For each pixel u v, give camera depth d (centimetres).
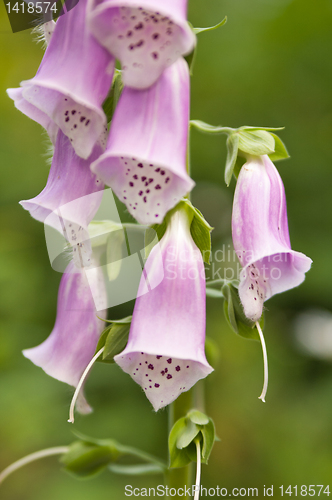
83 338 32
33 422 62
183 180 28
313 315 68
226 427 68
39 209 30
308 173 73
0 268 69
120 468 35
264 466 65
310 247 70
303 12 72
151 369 30
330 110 75
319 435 64
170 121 28
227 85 76
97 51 28
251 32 75
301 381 69
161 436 64
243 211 31
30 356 33
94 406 65
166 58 27
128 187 28
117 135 28
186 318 29
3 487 62
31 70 77
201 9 76
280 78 75
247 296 30
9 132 79
